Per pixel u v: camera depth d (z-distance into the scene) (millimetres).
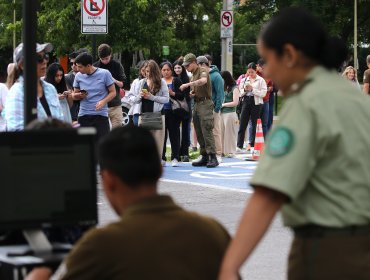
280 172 6348
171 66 28578
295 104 6551
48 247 7289
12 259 7004
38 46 14516
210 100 28156
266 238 16656
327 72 6758
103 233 6383
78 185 7160
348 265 6570
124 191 6574
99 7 27969
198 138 28609
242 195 22406
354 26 93000
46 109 14758
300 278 6730
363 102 6676
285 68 6754
